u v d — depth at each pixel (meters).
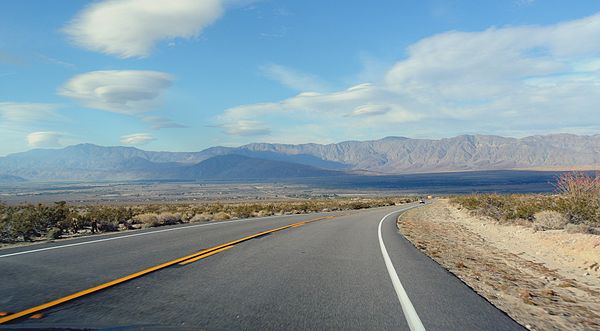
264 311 6.05
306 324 5.55
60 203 20.84
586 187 22.25
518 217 25.97
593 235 16.55
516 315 6.86
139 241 13.14
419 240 17.73
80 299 6.30
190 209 42.59
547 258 14.07
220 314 5.80
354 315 6.05
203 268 9.07
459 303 6.96
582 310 7.61
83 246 11.82
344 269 9.66
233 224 21.44
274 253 11.62
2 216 16.58
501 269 11.60
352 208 56.53
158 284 7.46
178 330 4.20
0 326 4.44
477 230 24.16
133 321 5.24
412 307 6.59
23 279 7.57
